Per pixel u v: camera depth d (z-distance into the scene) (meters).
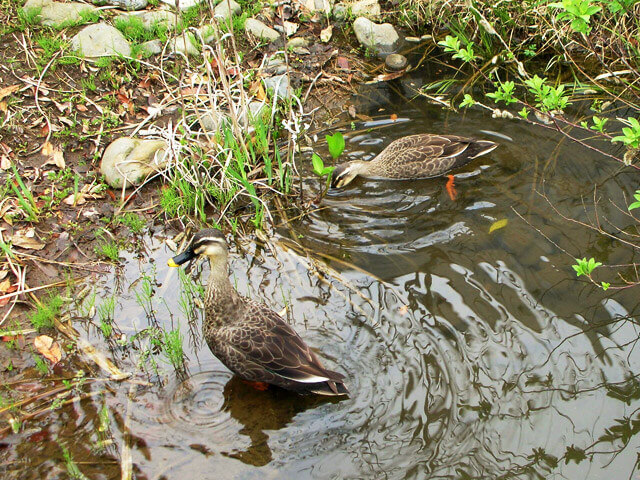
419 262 2.50
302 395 2.24
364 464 2.10
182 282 2.50
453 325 2.33
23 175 2.67
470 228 2.59
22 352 2.32
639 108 2.87
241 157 2.71
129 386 2.26
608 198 2.64
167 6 3.15
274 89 3.00
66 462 2.11
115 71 2.95
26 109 2.80
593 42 3.09
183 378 2.28
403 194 2.74
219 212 2.69
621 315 2.35
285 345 2.21
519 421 2.15
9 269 2.48
